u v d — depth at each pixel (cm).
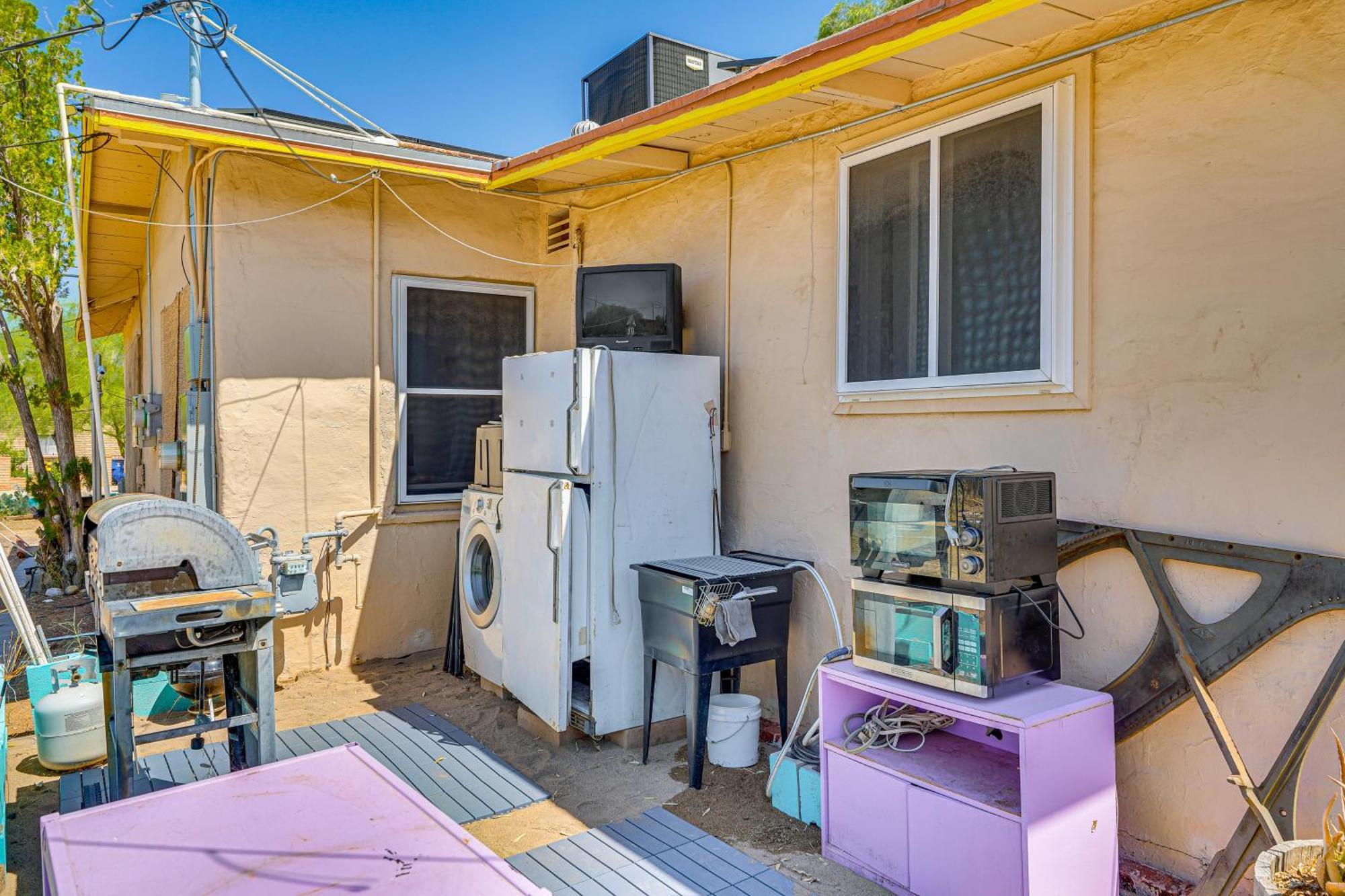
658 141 481
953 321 364
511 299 645
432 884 186
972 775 295
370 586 579
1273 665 271
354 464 572
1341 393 257
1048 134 326
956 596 284
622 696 436
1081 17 313
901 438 391
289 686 534
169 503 313
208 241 521
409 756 427
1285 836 256
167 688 491
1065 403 324
